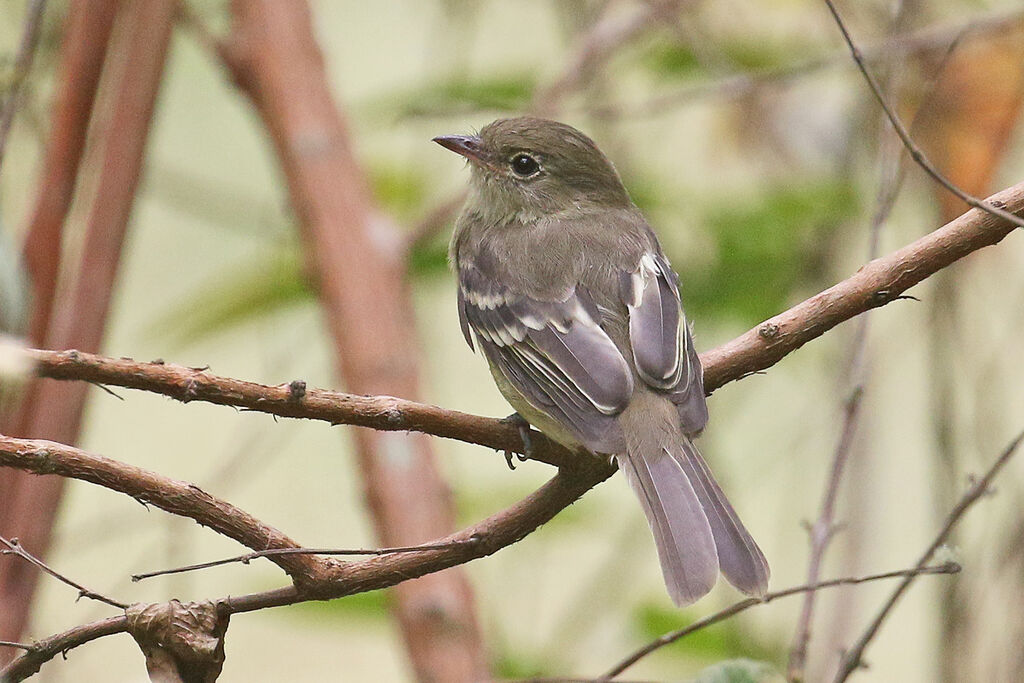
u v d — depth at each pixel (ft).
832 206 36.96
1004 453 23.76
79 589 19.36
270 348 43.29
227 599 19.89
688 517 22.71
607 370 24.81
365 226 33.88
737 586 21.85
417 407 21.36
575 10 41.86
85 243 29.12
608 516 36.96
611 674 22.86
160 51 29.91
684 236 37.63
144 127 29.73
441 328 44.09
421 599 30.53
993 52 37.01
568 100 40.06
